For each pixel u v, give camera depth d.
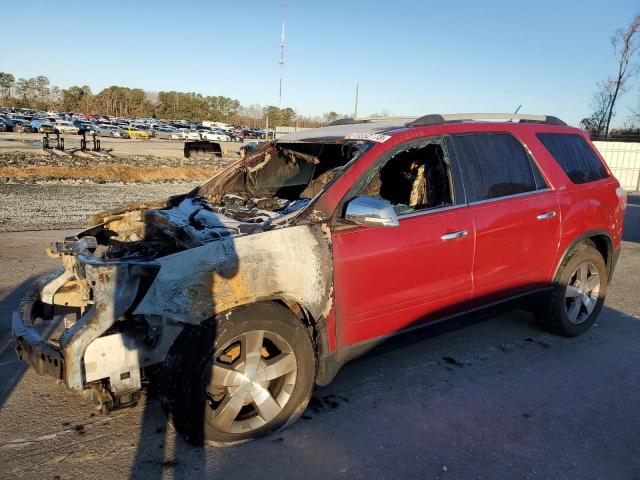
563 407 3.69
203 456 3.04
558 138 4.87
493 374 4.17
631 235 11.44
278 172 5.03
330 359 3.44
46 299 3.80
